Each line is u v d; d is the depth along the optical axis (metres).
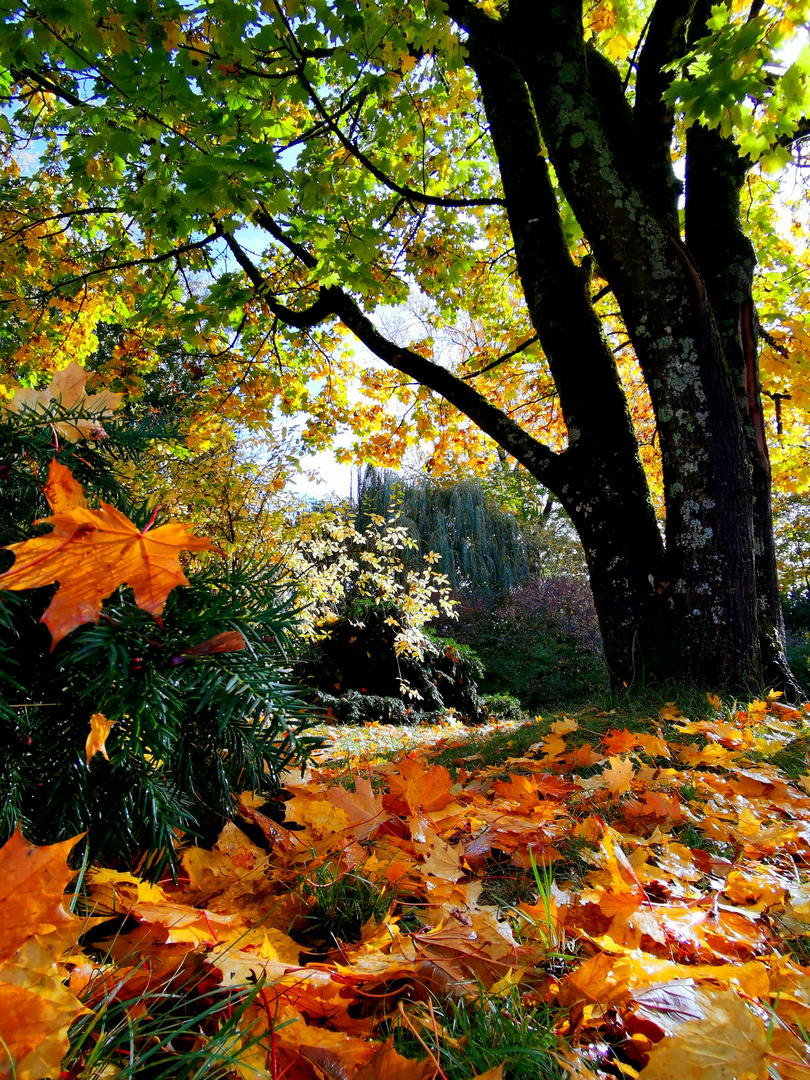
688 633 3.39
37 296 5.94
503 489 19.16
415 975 0.82
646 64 3.63
